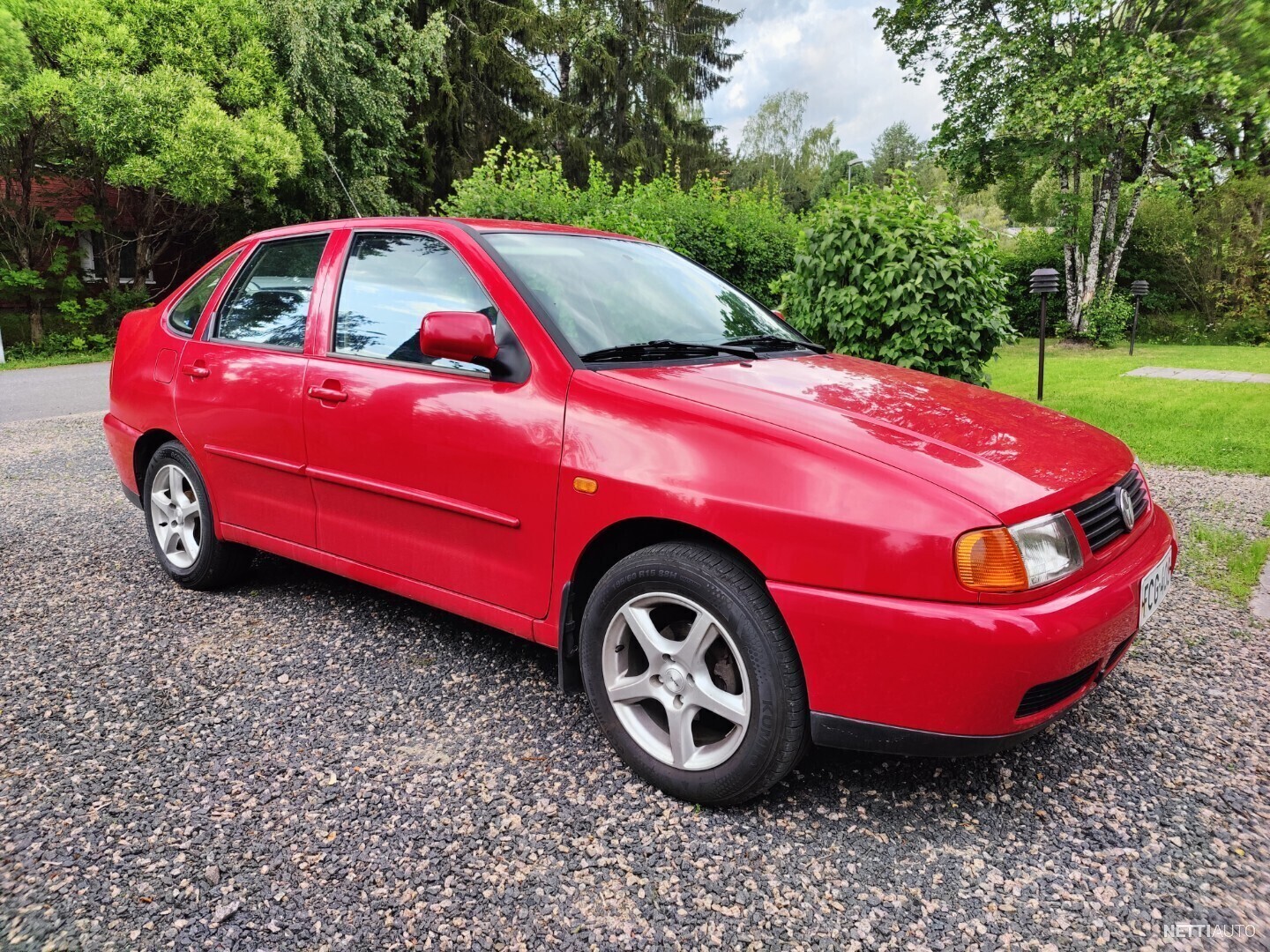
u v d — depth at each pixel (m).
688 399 2.22
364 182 19.81
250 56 16.12
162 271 20.62
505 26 26.23
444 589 2.70
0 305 17.95
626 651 2.32
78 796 2.19
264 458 3.17
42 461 6.61
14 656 3.04
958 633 1.80
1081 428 2.58
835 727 1.97
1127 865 1.95
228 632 3.26
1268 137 7.04
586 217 10.05
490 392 2.50
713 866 1.95
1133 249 20.69
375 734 2.52
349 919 1.77
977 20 18.80
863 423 2.15
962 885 1.89
